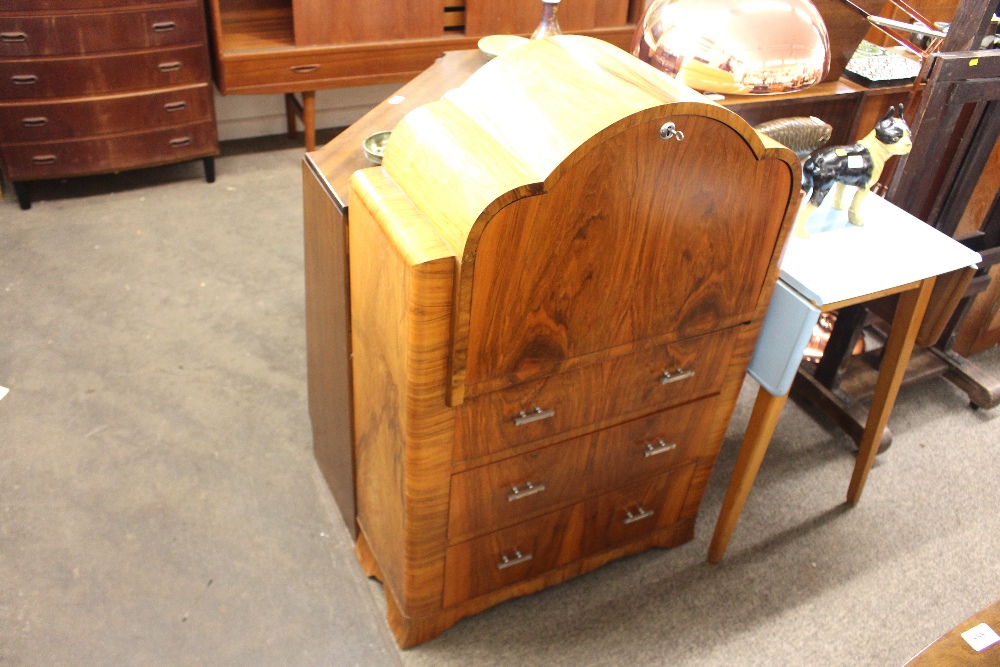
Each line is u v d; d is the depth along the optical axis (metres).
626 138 1.22
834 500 2.27
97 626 1.79
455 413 1.41
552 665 1.79
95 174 3.33
